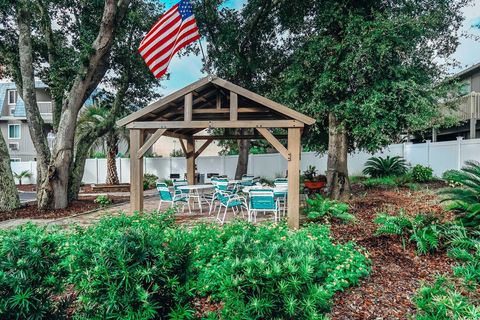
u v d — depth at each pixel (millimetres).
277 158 17812
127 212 9219
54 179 9867
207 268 3807
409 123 8516
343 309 3463
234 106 7184
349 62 8305
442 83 9594
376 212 7934
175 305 2543
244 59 13141
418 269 4516
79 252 2445
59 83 10766
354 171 16406
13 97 23391
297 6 10977
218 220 8211
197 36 8234
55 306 2590
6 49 10711
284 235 4918
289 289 2318
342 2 8938
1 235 3074
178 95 7363
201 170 18547
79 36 11195
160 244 2518
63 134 9836
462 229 5141
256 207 7551
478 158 12031
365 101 8273
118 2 9281
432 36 9109
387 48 7750
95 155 20438
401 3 9102
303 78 9375
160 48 7785
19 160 23250
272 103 6992
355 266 4266
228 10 13320
